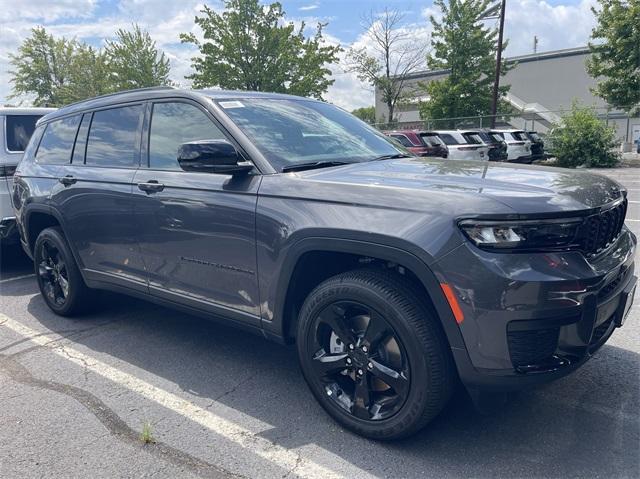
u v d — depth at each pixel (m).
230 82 24.58
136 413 3.16
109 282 4.21
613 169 19.05
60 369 3.79
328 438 2.85
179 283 3.59
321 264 3.04
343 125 3.96
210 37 24.50
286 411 3.14
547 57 42.84
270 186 3.01
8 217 6.07
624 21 22.41
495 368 2.39
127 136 4.01
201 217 3.30
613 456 2.61
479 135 18.31
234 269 3.20
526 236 2.35
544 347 2.40
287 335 3.15
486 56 29.83
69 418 3.12
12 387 3.53
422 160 3.51
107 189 3.95
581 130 20.17
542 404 3.09
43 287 4.98
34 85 40.12
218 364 3.82
